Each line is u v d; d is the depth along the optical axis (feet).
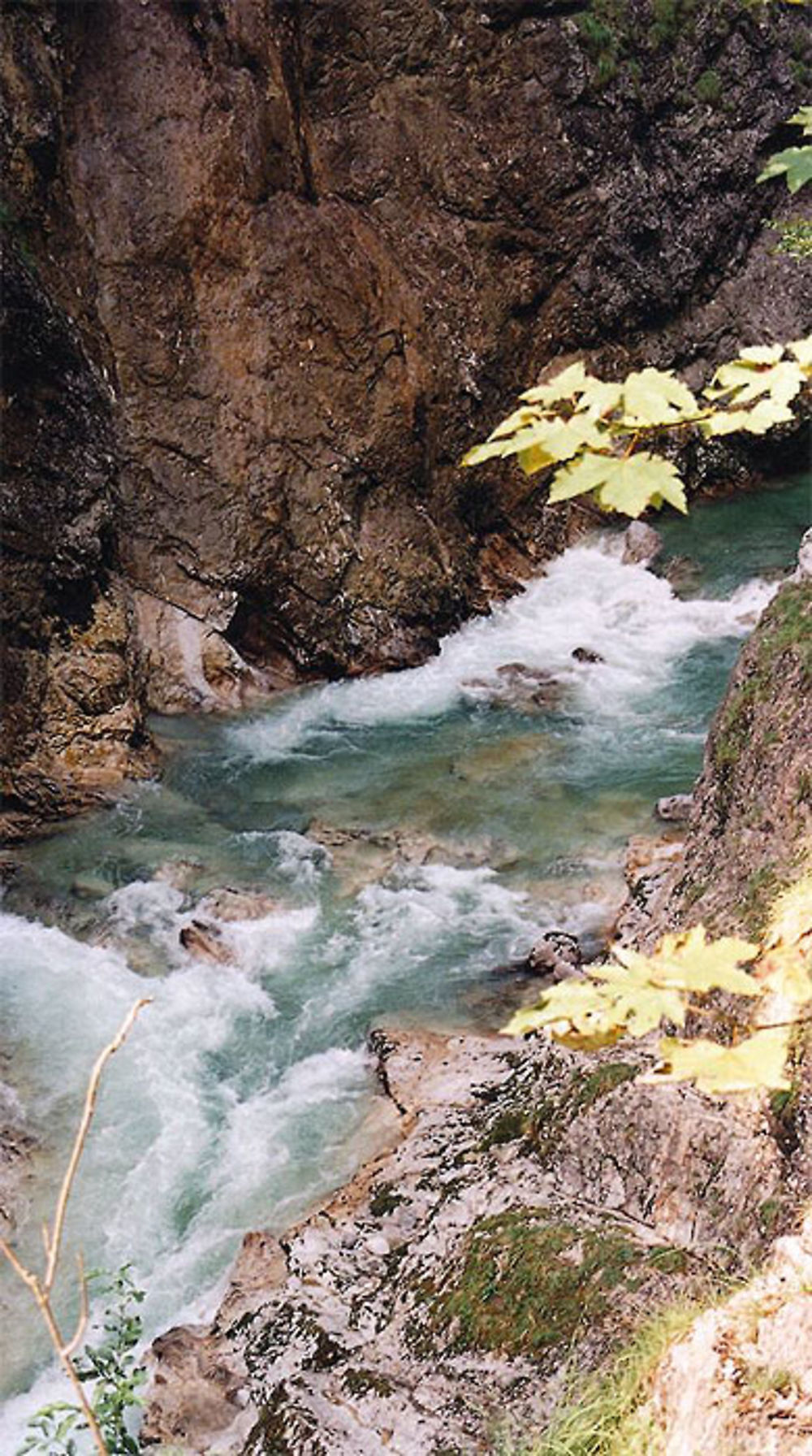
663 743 42.45
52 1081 30.25
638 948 27.37
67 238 42.60
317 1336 22.43
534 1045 29.17
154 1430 21.50
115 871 36.81
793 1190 20.66
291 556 45.98
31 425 40.01
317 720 44.39
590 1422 17.70
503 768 41.34
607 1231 22.12
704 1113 22.25
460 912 35.06
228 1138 28.68
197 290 45.03
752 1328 15.94
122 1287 23.21
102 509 41.42
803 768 24.68
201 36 44.75
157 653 44.39
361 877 36.55
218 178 44.93
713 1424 15.15
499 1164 25.07
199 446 44.96
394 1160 26.43
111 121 44.11
